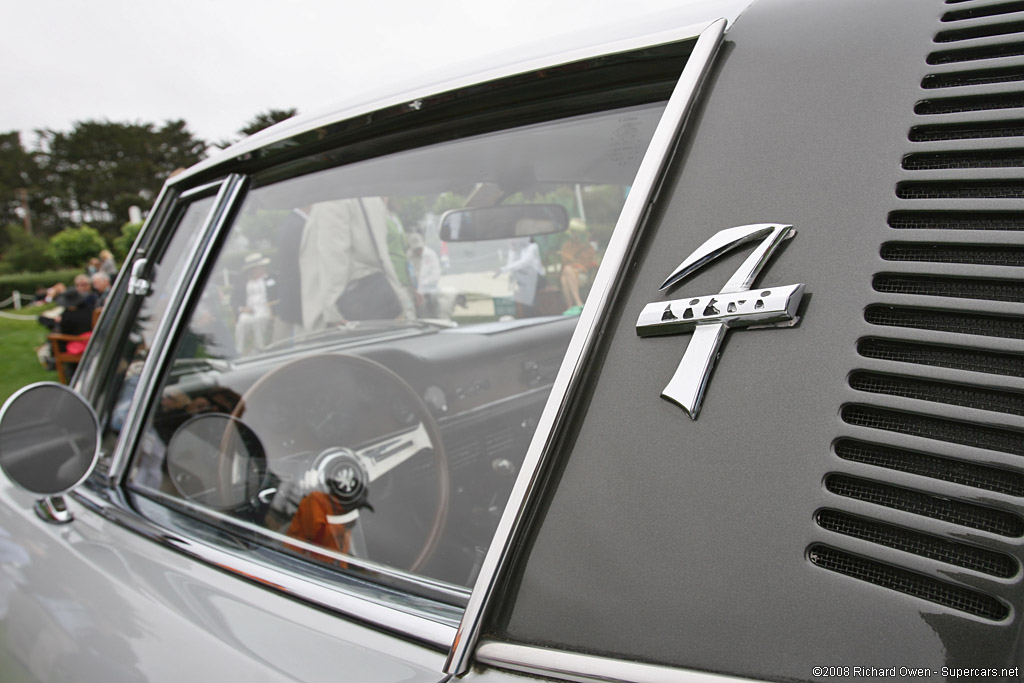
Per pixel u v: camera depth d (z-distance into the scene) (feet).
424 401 4.94
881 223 2.16
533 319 5.63
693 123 2.60
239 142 4.79
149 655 2.97
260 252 5.20
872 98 2.35
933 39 2.38
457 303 6.25
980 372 1.91
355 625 2.75
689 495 2.10
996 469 1.83
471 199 4.99
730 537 2.01
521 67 3.32
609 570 2.15
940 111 2.26
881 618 1.80
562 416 2.38
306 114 4.39
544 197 4.72
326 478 4.07
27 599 3.76
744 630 1.91
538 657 2.15
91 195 214.69
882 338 2.03
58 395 4.02
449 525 4.26
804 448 2.01
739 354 2.18
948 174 2.14
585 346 2.42
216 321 4.96
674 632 1.99
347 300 5.89
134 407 4.55
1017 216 2.04
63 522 4.19
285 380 4.53
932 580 1.81
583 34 3.25
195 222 4.95
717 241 2.34
